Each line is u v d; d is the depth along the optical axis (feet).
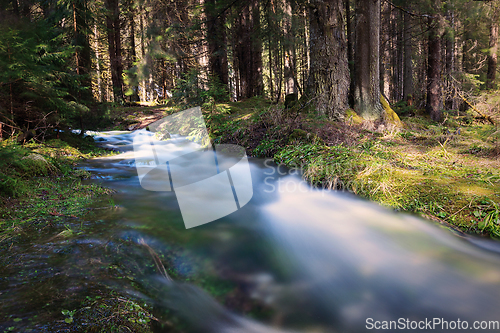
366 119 28.30
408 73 56.49
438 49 37.47
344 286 7.60
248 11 57.21
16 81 18.43
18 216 10.14
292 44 50.26
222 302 6.78
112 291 6.02
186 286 7.04
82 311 5.23
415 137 23.94
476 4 43.45
